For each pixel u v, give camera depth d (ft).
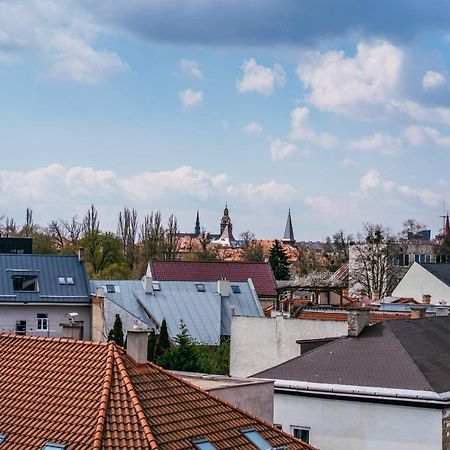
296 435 143.13
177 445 90.94
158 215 556.10
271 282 365.40
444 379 139.85
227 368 220.84
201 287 296.71
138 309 284.82
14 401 97.76
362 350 149.48
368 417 138.00
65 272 298.76
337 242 586.04
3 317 287.07
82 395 96.07
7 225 547.90
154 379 102.12
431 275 389.60
